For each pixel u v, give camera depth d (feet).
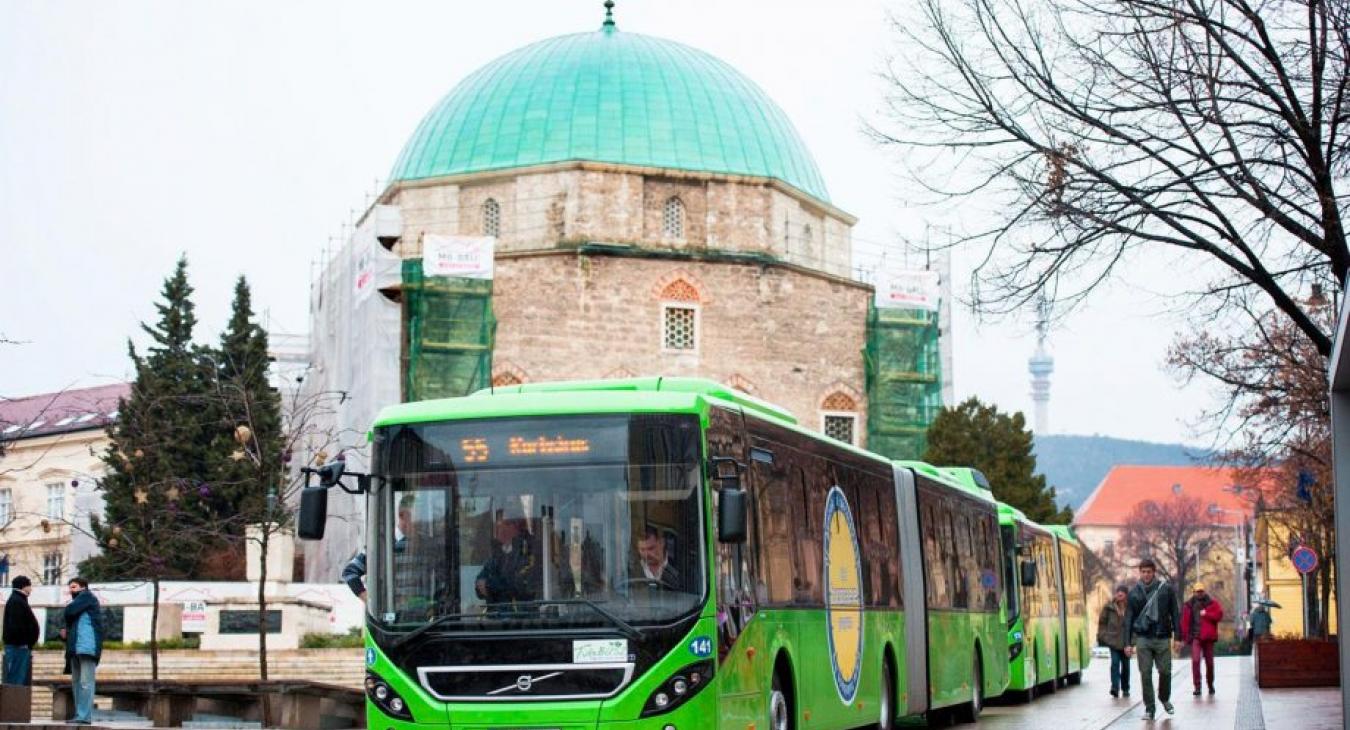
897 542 70.28
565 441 45.96
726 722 45.65
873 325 218.59
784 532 53.83
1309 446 132.16
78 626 70.54
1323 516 146.10
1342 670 56.44
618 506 45.29
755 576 49.78
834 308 216.95
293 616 142.61
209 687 77.77
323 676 138.62
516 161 209.97
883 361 217.97
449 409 46.88
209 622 141.18
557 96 215.10
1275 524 211.82
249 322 206.39
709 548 45.42
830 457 61.11
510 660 44.39
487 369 197.98
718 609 45.55
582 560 44.96
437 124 220.02
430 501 46.09
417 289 197.36
